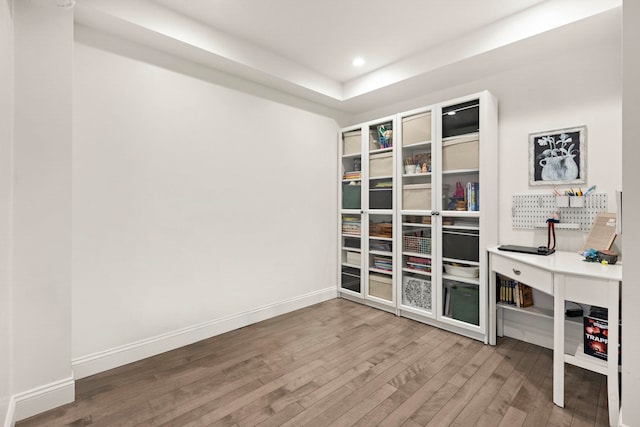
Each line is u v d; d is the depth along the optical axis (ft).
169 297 8.05
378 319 10.15
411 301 10.12
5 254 5.07
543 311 7.89
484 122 8.32
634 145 4.62
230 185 9.27
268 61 9.23
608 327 5.30
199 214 8.60
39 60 5.59
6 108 4.98
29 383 5.52
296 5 7.18
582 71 7.70
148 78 7.68
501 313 8.77
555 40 7.34
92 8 6.22
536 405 5.80
